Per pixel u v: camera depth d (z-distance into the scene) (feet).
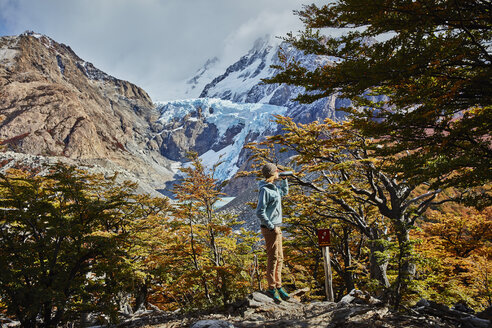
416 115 14.11
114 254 25.70
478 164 13.74
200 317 16.47
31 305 19.21
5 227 24.09
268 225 14.98
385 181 42.29
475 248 57.16
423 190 58.90
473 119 13.85
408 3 11.66
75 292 23.59
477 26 12.55
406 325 12.17
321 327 12.45
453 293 31.99
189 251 35.83
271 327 12.98
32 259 22.66
